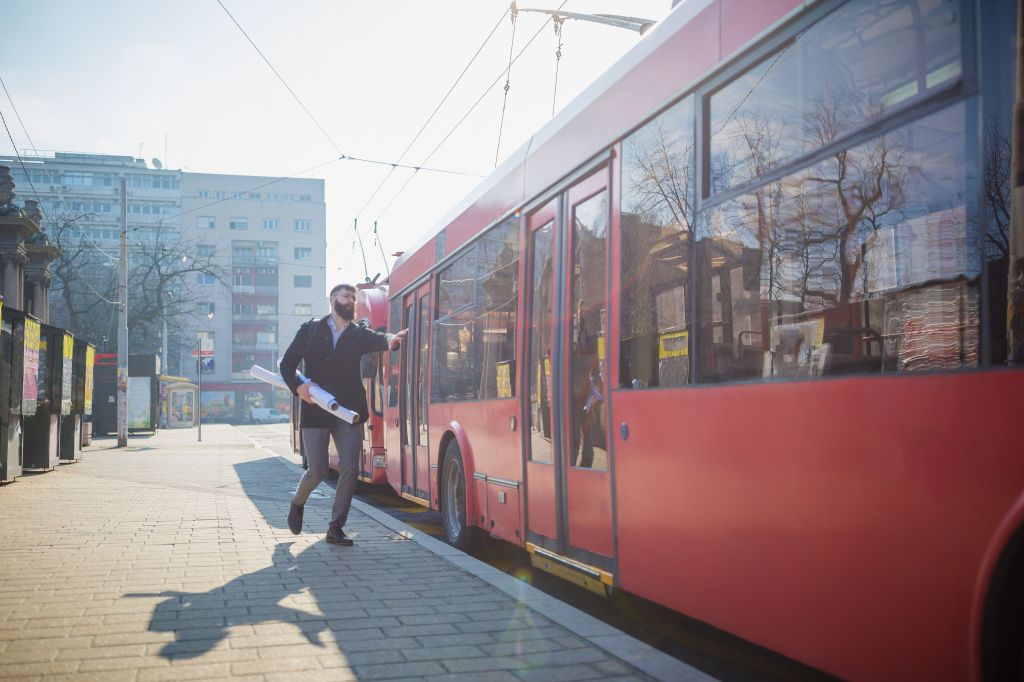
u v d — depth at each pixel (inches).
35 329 641.6
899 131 132.8
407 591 241.4
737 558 163.9
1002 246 114.7
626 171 219.9
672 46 201.2
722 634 231.0
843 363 141.2
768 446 156.5
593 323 233.9
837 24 147.2
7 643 186.5
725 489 168.6
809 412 146.3
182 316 3221.0
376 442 530.6
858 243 139.9
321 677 164.4
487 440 319.6
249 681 161.6
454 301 375.6
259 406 4057.6
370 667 170.9
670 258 194.7
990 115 117.3
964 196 120.8
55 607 220.4
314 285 4286.4
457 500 358.9
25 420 721.6
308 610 218.2
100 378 1656.0
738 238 170.4
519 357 288.8
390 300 535.2
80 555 299.9
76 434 863.1
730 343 170.7
